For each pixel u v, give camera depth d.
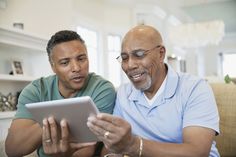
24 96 1.43
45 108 0.98
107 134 0.90
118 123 0.89
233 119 1.51
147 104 1.32
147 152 0.97
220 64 9.56
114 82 5.11
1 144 1.48
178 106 1.24
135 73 1.25
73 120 1.00
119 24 5.21
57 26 3.20
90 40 4.65
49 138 1.06
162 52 1.30
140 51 1.22
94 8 4.70
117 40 5.22
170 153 0.99
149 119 1.29
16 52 2.75
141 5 5.52
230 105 1.53
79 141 1.12
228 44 9.40
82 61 1.36
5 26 2.23
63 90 1.44
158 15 6.17
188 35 5.11
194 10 6.80
